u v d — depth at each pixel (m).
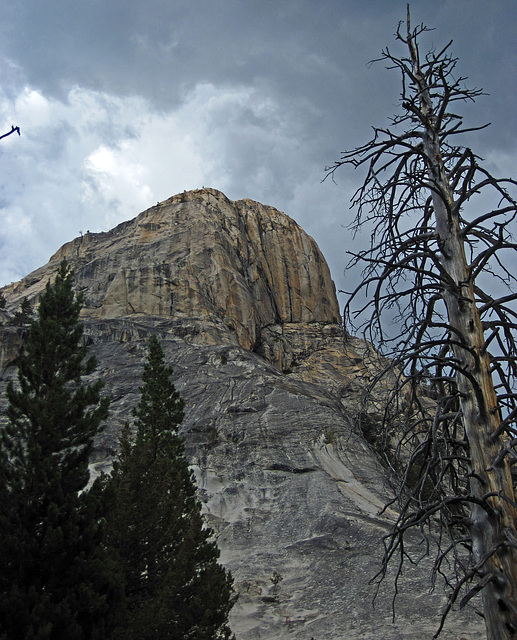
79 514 12.27
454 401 6.32
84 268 108.75
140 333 85.94
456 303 6.12
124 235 122.19
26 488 12.20
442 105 6.86
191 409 64.25
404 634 20.41
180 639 14.23
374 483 46.50
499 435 5.39
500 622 4.88
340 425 56.22
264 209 143.50
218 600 15.23
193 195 132.38
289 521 39.34
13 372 68.69
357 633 21.56
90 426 13.48
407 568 27.62
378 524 35.88
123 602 11.81
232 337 95.12
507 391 5.96
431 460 5.55
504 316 6.31
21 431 13.11
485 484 5.32
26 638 9.94
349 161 6.70
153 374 30.55
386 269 6.07
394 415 6.20
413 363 5.82
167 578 14.21
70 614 10.62
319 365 101.44
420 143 7.20
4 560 11.30
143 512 16.59
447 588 23.86
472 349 5.66
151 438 28.22
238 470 49.66
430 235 6.41
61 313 15.38
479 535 5.24
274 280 128.38
